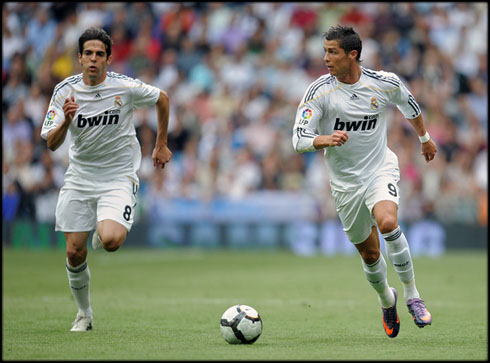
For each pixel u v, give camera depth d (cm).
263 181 7106
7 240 7156
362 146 2438
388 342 2309
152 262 5816
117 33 8475
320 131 2484
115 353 2031
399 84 2459
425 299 3666
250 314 2241
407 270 2348
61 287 4156
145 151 7294
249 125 7562
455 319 2944
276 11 8569
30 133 7794
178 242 6994
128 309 3247
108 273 5012
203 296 3769
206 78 8131
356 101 2414
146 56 8338
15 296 3744
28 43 8456
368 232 2466
